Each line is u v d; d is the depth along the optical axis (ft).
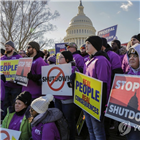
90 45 7.49
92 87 6.98
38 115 7.04
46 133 6.68
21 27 49.24
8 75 12.30
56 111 7.25
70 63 8.96
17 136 7.94
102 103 6.52
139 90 5.41
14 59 12.48
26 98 8.41
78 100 8.05
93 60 7.37
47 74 9.88
